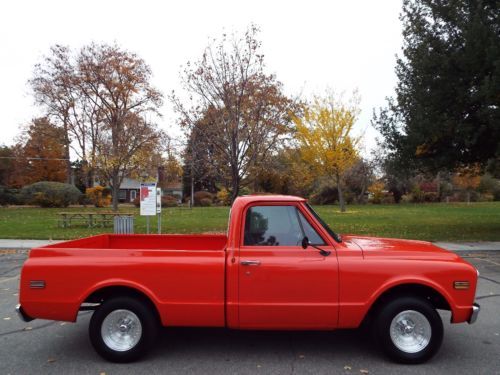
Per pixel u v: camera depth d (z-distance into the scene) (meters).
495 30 13.73
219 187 48.06
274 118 14.68
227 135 13.91
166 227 19.34
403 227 18.97
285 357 4.77
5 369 4.49
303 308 4.55
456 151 15.50
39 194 39.16
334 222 21.73
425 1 15.60
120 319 4.69
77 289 4.64
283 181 42.28
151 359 4.73
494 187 47.44
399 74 17.09
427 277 4.57
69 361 4.71
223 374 4.32
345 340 5.31
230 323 4.62
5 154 55.47
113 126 34.88
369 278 4.56
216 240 6.21
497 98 13.34
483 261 11.29
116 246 6.25
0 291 8.12
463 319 4.60
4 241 14.60
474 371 4.39
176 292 4.62
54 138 48.34
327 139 29.17
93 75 37.12
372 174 46.72
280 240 4.76
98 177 43.34
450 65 14.47
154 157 35.75
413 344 4.59
